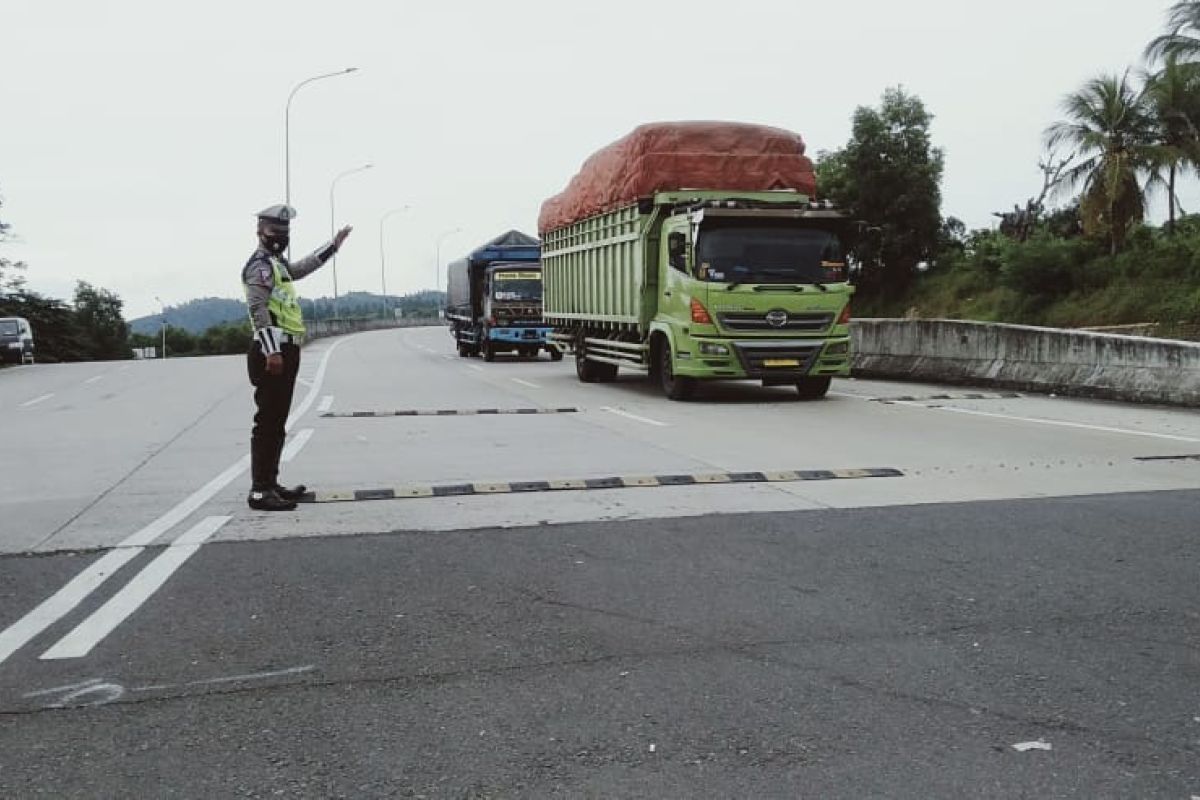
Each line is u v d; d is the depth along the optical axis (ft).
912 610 15.26
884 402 47.83
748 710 11.71
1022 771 10.12
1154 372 44.98
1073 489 24.48
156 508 23.91
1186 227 100.37
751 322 47.83
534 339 97.55
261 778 10.22
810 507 22.80
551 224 72.64
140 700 12.23
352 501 24.31
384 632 14.58
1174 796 9.59
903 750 10.63
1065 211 123.85
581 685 12.53
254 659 13.56
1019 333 53.47
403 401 52.60
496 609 15.57
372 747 10.89
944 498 23.62
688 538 19.94
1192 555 18.12
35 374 89.92
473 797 9.77
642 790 9.85
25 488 27.14
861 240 54.95
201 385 68.95
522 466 29.35
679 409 46.50
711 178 51.39
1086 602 15.53
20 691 12.53
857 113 137.80
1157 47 94.12
